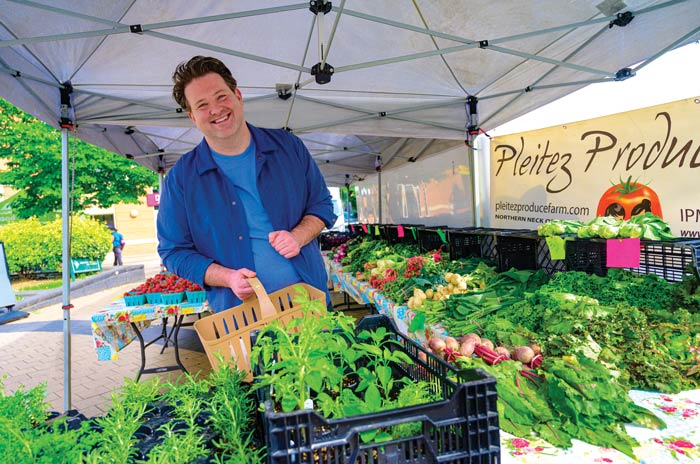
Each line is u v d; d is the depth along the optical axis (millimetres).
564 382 1474
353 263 6434
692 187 2705
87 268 12219
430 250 5457
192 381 1291
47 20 2559
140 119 3855
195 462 967
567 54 3098
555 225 2967
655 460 1203
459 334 2371
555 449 1290
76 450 911
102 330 3773
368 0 2689
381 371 1095
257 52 3262
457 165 5176
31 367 4977
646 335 1795
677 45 2645
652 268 2504
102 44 2971
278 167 1975
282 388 937
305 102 4059
